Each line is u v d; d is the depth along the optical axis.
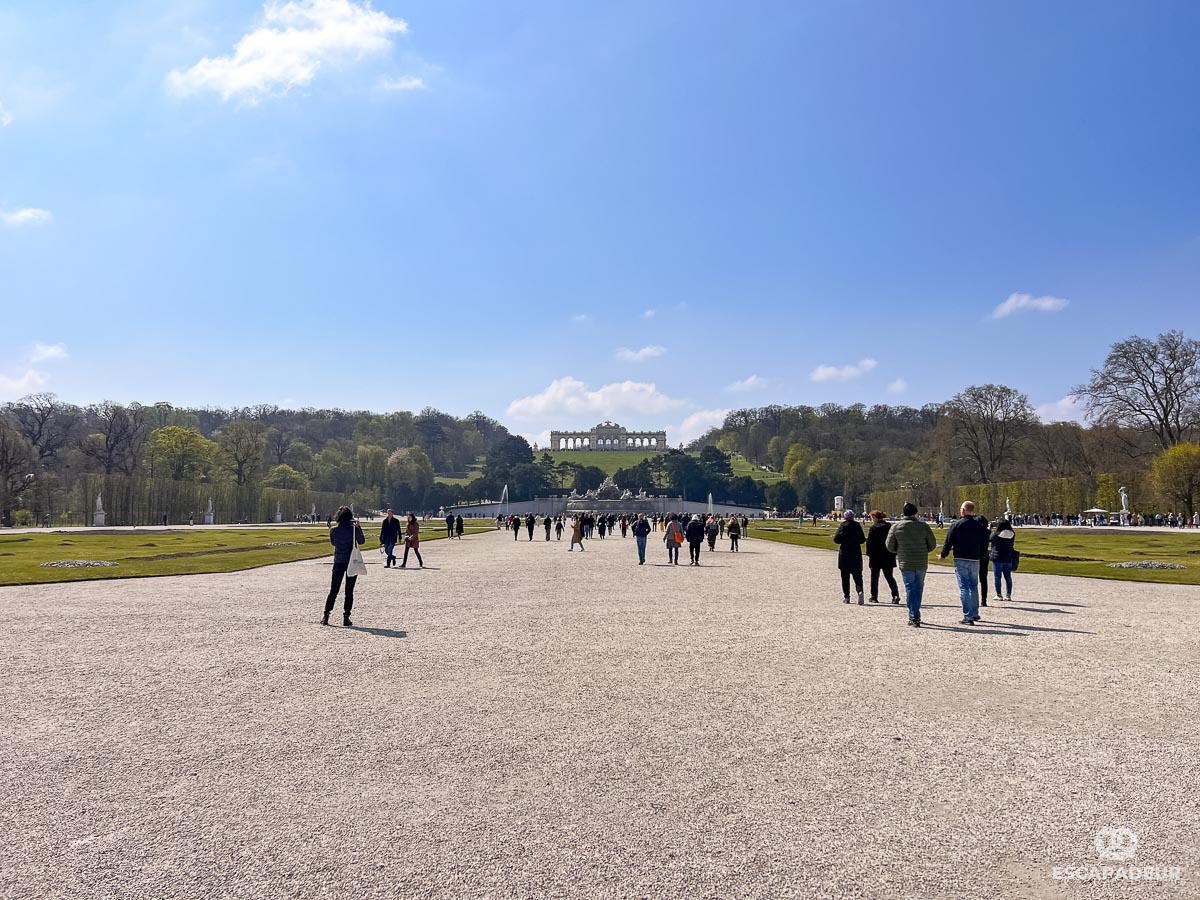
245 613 20.09
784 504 180.50
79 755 8.66
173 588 26.14
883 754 8.62
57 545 50.06
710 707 10.61
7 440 94.12
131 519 101.44
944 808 7.15
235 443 134.12
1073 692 11.34
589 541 72.38
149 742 9.12
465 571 34.53
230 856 6.23
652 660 13.84
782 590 26.25
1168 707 10.50
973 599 17.97
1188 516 80.31
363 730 9.57
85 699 11.11
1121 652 14.30
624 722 9.90
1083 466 107.00
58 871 5.99
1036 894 5.66
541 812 7.07
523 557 45.47
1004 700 10.91
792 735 9.30
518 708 10.59
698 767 8.23
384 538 36.75
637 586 27.66
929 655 14.16
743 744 8.99
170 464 124.00
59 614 19.78
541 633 16.88
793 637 16.25
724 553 50.06
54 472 114.50
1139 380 88.12
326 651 14.74
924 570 17.75
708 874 5.95
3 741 9.17
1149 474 84.88
